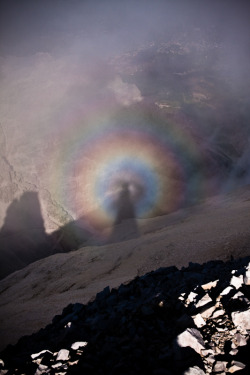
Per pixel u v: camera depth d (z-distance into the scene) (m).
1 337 13.62
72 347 3.99
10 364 4.00
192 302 4.51
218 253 15.45
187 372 2.95
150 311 4.43
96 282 19.17
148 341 3.72
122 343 3.80
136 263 20.23
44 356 3.97
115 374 3.20
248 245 14.91
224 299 4.19
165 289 5.89
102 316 4.96
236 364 2.91
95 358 3.58
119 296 6.41
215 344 3.38
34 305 18.23
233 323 3.62
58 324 5.71
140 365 3.27
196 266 7.18
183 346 3.35
